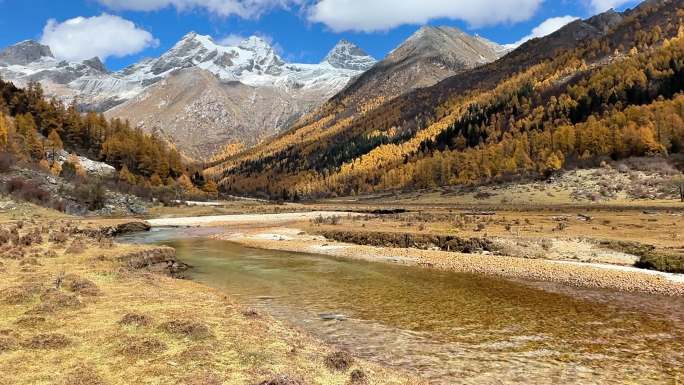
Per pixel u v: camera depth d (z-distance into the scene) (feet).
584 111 652.07
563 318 78.69
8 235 135.13
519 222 218.59
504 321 76.89
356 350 61.87
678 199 329.93
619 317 79.25
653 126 488.85
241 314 67.10
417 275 121.39
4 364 43.27
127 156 634.84
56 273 86.58
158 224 322.96
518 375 53.72
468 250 158.51
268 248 187.21
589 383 51.49
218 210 433.07
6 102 621.31
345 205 542.16
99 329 54.85
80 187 378.53
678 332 70.28
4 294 66.59
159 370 43.42
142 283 86.22
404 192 649.61
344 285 107.96
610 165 453.17
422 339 67.05
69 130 634.43
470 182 572.92
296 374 45.65
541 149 554.87
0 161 347.15
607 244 144.25
